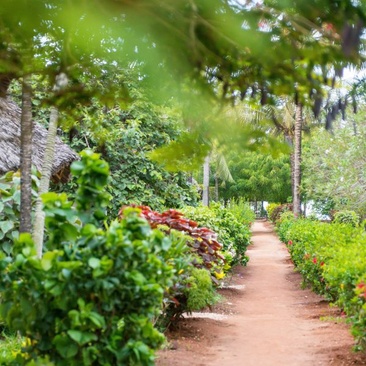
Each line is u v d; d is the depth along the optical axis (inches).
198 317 413.4
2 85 118.5
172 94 96.0
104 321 163.8
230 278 694.5
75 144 628.1
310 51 85.0
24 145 242.5
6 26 88.2
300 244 608.7
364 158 751.7
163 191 697.0
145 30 83.0
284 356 297.4
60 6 78.5
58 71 106.9
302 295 577.3
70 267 159.0
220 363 280.4
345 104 93.6
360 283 253.4
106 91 110.8
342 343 321.7
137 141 641.0
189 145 102.4
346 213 909.2
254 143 102.7
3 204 314.5
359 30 73.9
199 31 86.1
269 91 97.7
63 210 170.9
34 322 167.0
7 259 171.6
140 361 167.0
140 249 164.7
